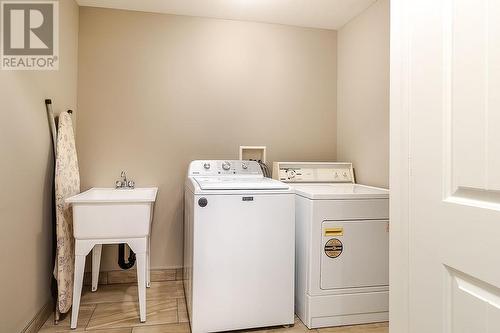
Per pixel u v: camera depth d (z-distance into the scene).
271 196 1.99
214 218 1.91
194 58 2.85
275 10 2.74
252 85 2.96
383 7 2.49
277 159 3.02
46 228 2.06
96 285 2.55
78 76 2.65
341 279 2.06
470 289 0.83
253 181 2.27
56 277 2.06
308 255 2.04
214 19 2.89
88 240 1.97
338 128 3.13
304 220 2.11
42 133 1.97
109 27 2.70
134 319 2.10
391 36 1.14
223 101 2.91
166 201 2.79
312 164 2.87
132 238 2.02
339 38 3.12
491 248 0.76
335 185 2.68
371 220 2.11
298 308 2.18
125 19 2.73
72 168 2.32
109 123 2.70
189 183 2.28
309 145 3.08
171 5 2.66
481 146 0.80
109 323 2.04
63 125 2.17
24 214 1.74
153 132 2.78
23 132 1.73
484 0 0.79
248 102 2.95
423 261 0.99
